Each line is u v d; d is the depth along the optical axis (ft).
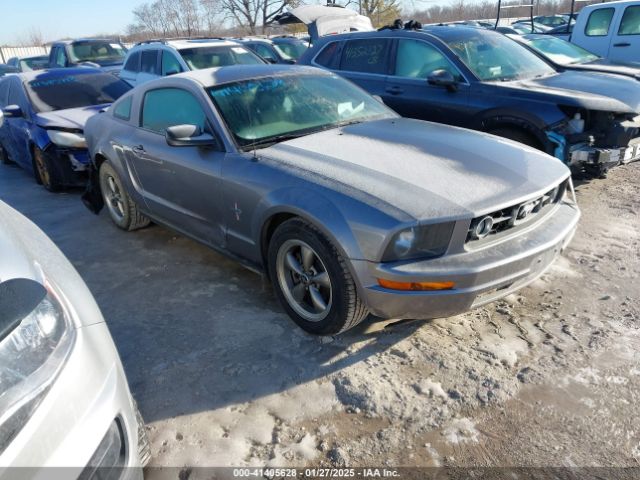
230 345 9.98
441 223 8.16
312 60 23.34
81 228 16.97
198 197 11.99
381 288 8.47
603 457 7.26
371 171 9.50
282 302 10.55
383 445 7.57
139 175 14.20
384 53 20.62
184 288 12.42
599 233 14.61
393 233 8.15
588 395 8.38
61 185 20.80
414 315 8.63
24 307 4.81
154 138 13.39
